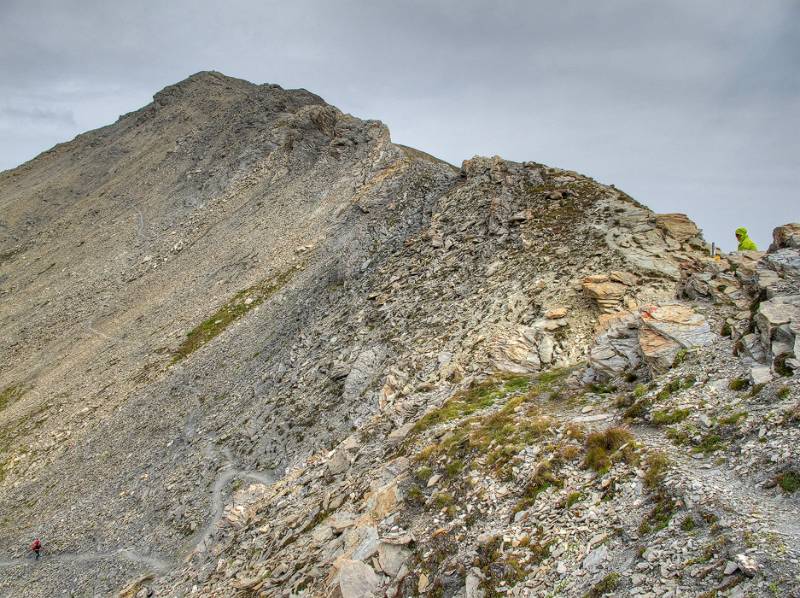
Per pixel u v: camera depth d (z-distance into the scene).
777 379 16.91
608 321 29.69
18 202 177.88
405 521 19.94
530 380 29.73
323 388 47.38
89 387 80.88
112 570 39.66
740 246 30.89
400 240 67.81
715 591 10.93
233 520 33.34
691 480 14.32
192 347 78.06
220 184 135.50
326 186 111.62
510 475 19.16
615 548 13.75
